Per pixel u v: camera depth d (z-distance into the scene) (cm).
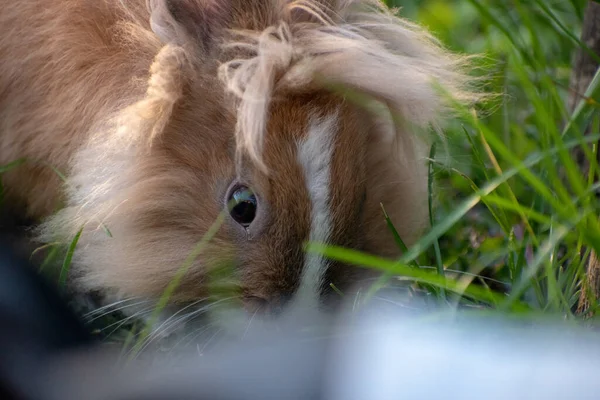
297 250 459
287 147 460
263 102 445
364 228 505
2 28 545
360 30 500
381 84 482
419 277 397
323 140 465
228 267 471
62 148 540
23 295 346
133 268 510
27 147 559
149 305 514
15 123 559
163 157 491
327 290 461
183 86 484
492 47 679
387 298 487
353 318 421
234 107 475
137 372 278
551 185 546
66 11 529
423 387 196
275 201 459
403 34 512
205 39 490
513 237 475
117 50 514
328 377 214
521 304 409
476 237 588
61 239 521
